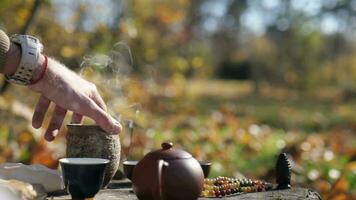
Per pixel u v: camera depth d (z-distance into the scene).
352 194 4.73
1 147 5.36
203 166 2.79
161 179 2.25
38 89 2.51
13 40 2.56
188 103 11.71
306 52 29.77
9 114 5.77
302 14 28.61
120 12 8.10
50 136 2.62
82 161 2.42
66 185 2.29
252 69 32.06
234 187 2.73
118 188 2.84
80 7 7.32
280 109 16.73
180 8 11.01
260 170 6.11
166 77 10.84
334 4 27.58
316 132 11.05
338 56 29.88
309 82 30.03
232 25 30.89
